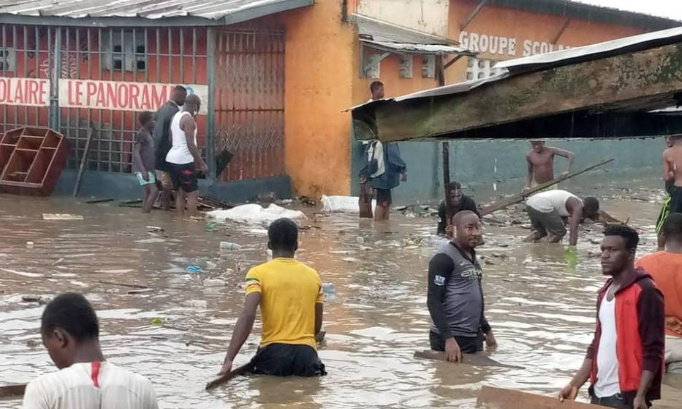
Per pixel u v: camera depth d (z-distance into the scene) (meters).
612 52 4.77
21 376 7.14
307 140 18.52
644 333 5.70
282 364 7.26
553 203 13.81
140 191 17.97
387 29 20.47
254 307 7.25
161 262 11.73
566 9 24.66
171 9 17.67
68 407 3.56
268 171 18.53
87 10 18.39
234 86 17.77
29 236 13.52
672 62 4.66
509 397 6.48
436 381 7.23
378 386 7.10
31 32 19.09
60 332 3.70
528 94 5.00
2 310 9.12
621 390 5.78
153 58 17.98
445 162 13.47
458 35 21.34
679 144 12.93
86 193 18.38
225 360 7.26
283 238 7.48
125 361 7.61
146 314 9.12
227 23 16.73
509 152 22.50
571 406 6.07
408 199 19.42
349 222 15.91
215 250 12.66
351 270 11.55
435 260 7.88
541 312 9.59
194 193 15.89
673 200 12.89
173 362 7.62
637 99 4.96
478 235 7.94
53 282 10.44
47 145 18.27
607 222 15.96
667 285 7.39
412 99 5.26
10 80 19.11
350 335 8.55
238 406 6.60
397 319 9.16
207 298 9.84
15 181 18.25
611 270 5.83
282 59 18.59
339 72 18.11
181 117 15.62
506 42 23.16
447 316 7.93
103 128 18.50
